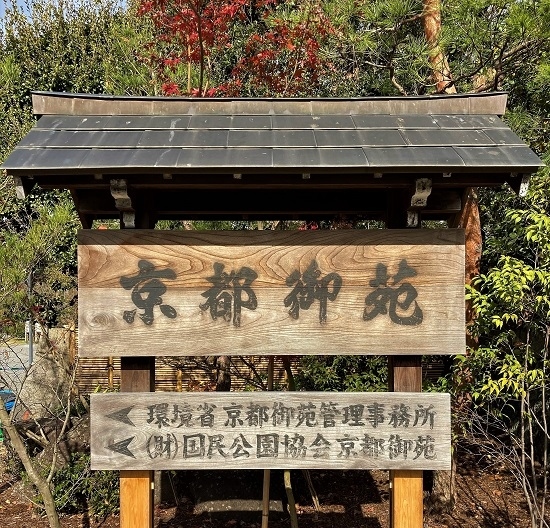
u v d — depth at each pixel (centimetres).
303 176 218
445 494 537
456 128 247
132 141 234
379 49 531
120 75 539
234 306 248
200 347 247
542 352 440
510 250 500
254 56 586
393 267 249
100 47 1021
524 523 505
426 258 249
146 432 248
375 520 543
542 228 402
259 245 249
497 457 498
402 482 254
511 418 591
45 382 668
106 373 760
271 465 248
